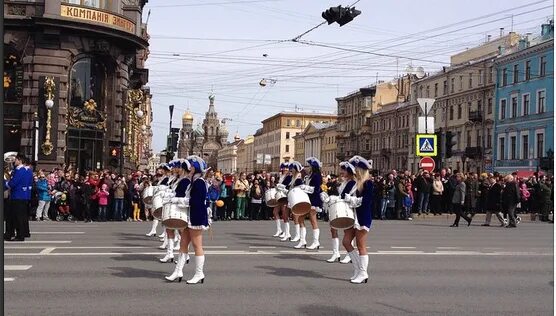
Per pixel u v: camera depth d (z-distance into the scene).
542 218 28.97
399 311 8.88
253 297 9.71
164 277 11.38
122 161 38.00
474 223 26.75
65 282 10.76
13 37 34.91
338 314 8.62
